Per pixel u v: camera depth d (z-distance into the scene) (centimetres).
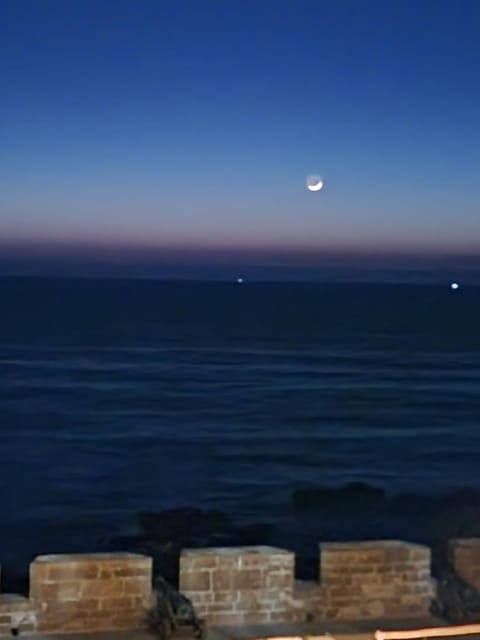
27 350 10019
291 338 11919
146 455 5325
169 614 1302
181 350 10338
